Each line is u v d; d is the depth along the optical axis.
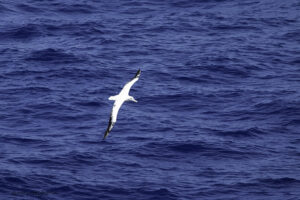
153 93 55.50
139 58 63.84
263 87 57.88
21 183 39.38
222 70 61.38
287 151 45.81
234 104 54.00
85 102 53.12
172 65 62.19
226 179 41.34
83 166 42.38
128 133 47.72
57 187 39.28
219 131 48.72
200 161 43.94
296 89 57.31
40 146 45.09
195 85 57.97
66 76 58.38
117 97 28.55
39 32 69.56
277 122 50.53
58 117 50.12
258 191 39.75
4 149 44.22
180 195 38.94
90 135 47.25
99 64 61.47
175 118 51.00
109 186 39.72
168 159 44.00
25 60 61.47
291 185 40.59
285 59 65.44
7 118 49.53
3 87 55.31
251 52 66.88
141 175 41.47
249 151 45.56
